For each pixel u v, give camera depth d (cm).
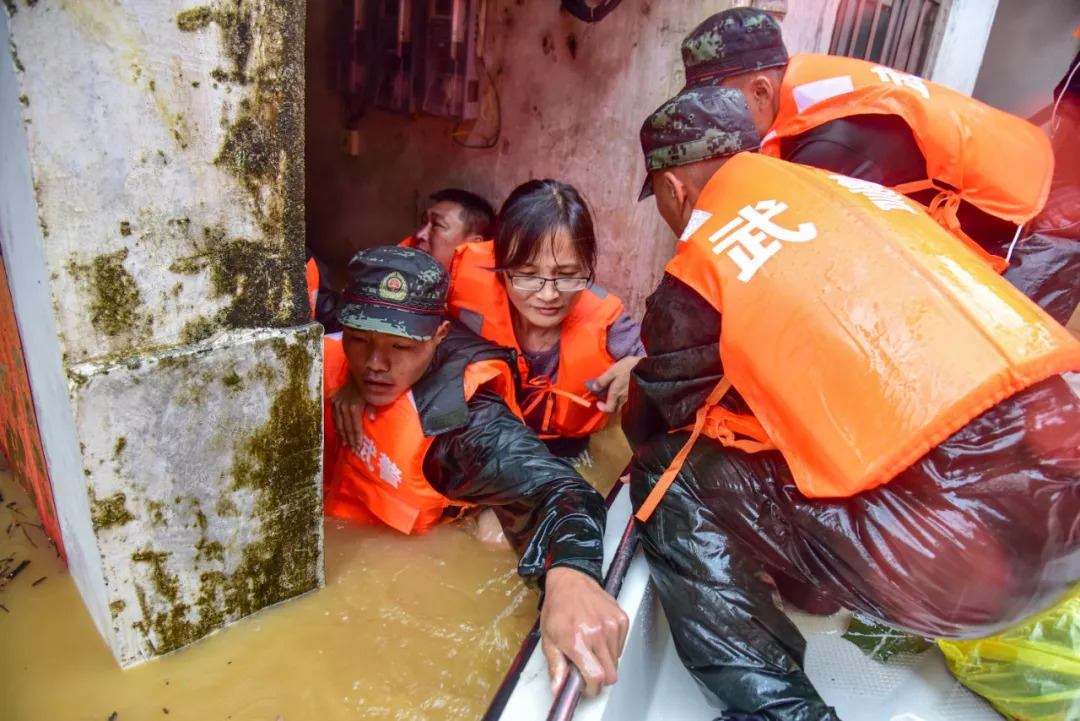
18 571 143
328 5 321
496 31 269
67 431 111
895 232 114
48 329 106
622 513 163
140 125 100
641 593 134
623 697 119
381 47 295
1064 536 100
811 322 108
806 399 107
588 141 260
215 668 128
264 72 109
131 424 110
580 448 223
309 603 145
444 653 136
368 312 151
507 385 177
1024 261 182
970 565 100
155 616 124
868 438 102
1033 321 104
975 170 164
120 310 106
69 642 129
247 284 119
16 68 88
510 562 166
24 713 115
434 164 307
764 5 229
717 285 121
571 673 110
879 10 336
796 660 119
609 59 246
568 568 125
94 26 92
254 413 124
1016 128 176
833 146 170
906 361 101
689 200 168
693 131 159
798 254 115
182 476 119
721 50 188
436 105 280
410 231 326
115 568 116
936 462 102
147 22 96
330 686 126
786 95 182
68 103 93
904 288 106
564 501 142
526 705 110
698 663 120
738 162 139
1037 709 126
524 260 186
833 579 115
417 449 157
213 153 108
